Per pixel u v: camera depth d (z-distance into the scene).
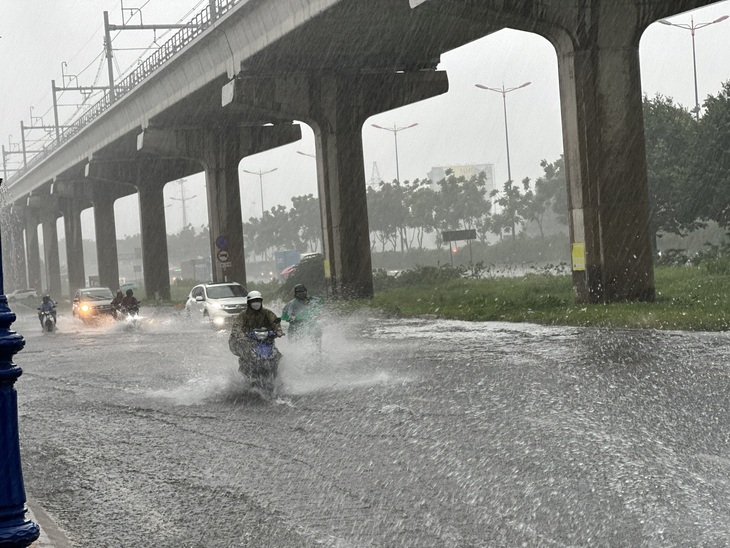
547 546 5.67
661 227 52.81
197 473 8.63
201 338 27.20
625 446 8.28
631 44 26.70
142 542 6.55
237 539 6.42
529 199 94.12
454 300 33.88
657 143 53.47
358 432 9.99
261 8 35.78
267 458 9.04
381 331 24.81
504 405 11.02
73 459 9.79
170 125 52.12
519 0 26.09
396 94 41.44
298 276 50.75
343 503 7.09
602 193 26.58
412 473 7.86
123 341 28.09
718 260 36.50
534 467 7.69
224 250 46.59
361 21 33.12
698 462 7.59
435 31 35.44
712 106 47.28
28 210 112.62
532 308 27.19
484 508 6.61
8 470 4.16
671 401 10.62
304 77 40.19
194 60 43.66
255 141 53.38
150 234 68.50
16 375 4.22
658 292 28.73
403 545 5.93
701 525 5.89
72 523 7.20
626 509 6.32
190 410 12.65
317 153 41.38
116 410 13.20
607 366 14.16
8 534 4.09
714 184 47.25
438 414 10.73
